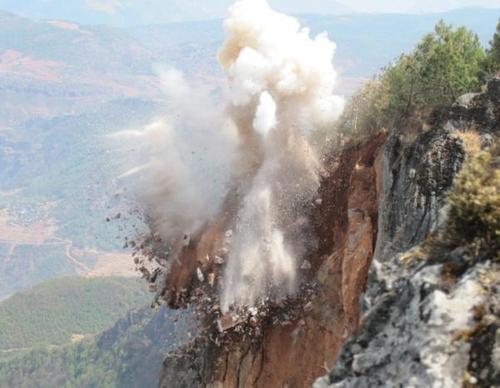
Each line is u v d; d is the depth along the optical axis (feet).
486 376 29.84
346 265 71.31
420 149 60.03
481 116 59.06
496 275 33.04
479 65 77.87
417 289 34.27
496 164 44.29
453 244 36.52
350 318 69.21
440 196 53.62
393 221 61.67
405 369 31.78
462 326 31.50
